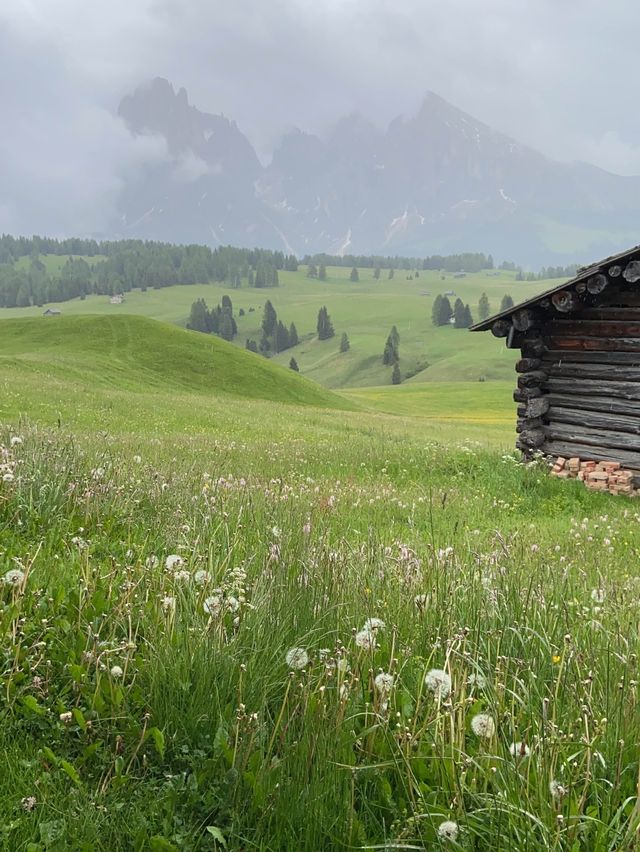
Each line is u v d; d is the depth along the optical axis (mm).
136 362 73312
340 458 18375
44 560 5238
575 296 16438
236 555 5801
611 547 9609
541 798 2719
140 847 2660
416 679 3633
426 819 2721
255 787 2883
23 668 3662
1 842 2615
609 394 16828
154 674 3584
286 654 3783
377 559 5438
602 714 3438
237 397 68875
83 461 8508
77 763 3145
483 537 9641
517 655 4004
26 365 52344
